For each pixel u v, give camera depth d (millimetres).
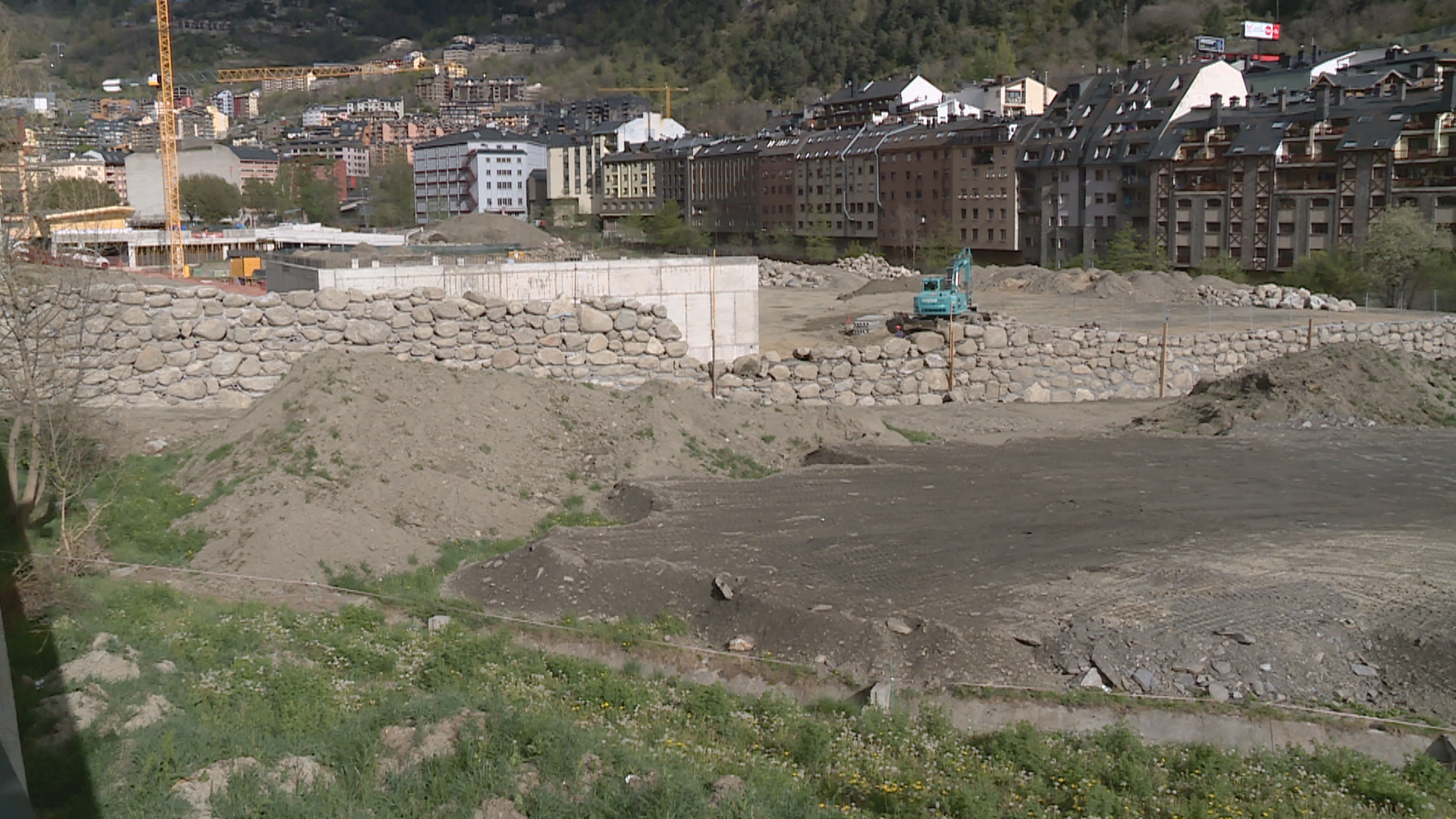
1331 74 93125
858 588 16406
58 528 17297
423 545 18469
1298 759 12219
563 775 10445
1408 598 16062
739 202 131500
